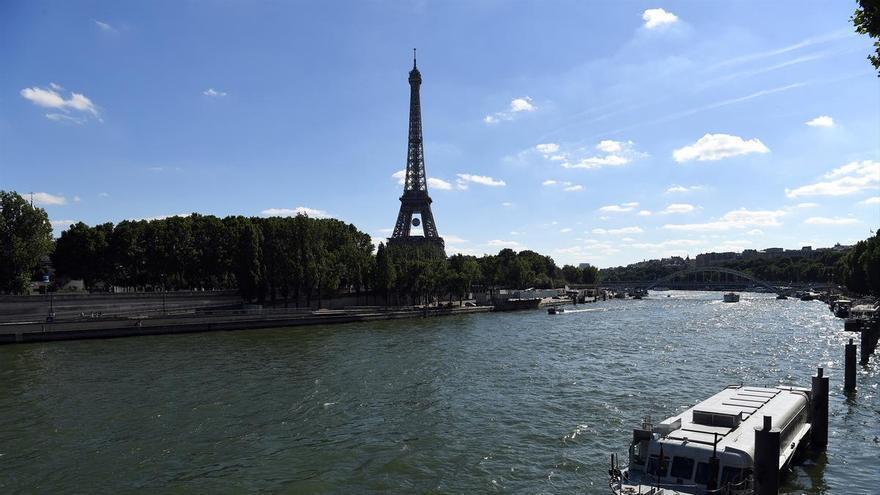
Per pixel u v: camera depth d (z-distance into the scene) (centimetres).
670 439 3403
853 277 19038
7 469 4197
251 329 13888
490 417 5553
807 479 4009
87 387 6806
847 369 6544
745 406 4056
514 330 13725
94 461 4359
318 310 16925
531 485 3916
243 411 5747
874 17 2898
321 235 17775
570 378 7431
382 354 9481
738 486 3095
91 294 13775
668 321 16512
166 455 4494
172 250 17088
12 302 12388
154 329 12444
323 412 5728
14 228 13150
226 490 3838
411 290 19788
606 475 4072
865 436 4944
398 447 4691
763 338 11944
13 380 7262
